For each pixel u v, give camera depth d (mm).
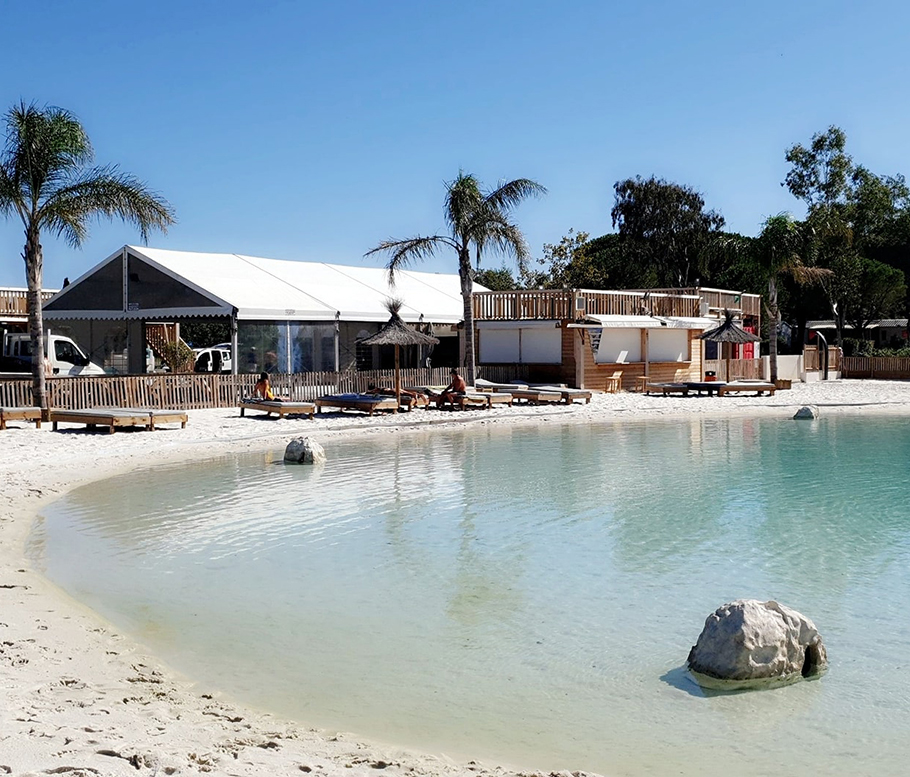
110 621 8477
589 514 13750
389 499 14906
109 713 5945
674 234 70000
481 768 5449
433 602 9234
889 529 12719
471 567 10617
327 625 8500
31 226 23672
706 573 10352
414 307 38812
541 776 5340
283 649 7816
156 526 12781
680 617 8727
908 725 6297
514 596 9461
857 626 8469
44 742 5176
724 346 46531
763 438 24141
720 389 37188
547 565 10703
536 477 17266
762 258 41719
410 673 7277
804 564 10773
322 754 5516
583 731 6211
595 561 10891
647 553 11289
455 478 17109
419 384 34500
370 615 8805
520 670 7359
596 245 73750
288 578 10133
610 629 8383
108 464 18406
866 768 5672
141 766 4891
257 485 16234
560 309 37844
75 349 35094
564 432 25438
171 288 32562
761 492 15742
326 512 13812
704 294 45219
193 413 27312
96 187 23594
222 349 40250
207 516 13492
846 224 60000
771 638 7105
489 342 40125
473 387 33969
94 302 34500
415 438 23828
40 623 8195
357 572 10367
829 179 61031
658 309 41594
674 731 6211
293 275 37719
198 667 7309
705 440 23641
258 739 5699
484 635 8227
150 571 10367
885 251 69312
